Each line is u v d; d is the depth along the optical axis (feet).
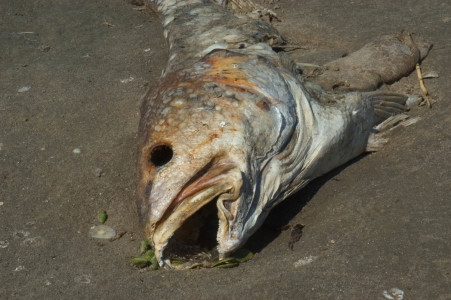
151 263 4.03
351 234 4.03
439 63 5.00
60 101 4.99
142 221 4.02
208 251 4.08
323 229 4.09
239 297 3.83
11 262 4.06
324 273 3.87
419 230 3.98
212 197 3.98
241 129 4.08
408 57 4.95
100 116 4.85
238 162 4.03
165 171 4.00
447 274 3.80
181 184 3.98
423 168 4.28
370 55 4.97
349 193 4.25
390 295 3.76
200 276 3.95
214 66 4.29
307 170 4.27
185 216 3.97
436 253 3.88
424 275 3.81
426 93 4.75
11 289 3.93
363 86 4.77
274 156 4.17
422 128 4.53
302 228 4.15
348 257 3.93
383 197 4.17
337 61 4.98
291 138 4.22
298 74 4.60
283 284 3.85
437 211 4.05
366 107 4.50
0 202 4.35
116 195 4.36
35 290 3.92
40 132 4.76
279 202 4.25
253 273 3.94
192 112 4.10
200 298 3.84
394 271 3.84
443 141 4.40
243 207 4.02
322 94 4.48
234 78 4.22
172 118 4.10
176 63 4.67
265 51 4.61
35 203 4.35
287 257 3.99
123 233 4.19
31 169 4.52
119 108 4.91
